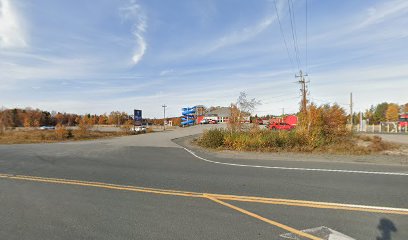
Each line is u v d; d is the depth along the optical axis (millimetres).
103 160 11688
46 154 13820
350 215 4770
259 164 10406
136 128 48906
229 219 4625
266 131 18328
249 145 15805
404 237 3889
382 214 4805
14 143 23344
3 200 5785
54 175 8430
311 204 5391
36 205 5441
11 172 8953
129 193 6309
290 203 5461
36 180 7719
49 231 4172
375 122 86812
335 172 8641
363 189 6504
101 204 5492
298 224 4383
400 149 15102
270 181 7434
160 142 21609
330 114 19172
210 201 5648
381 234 3992
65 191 6504
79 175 8438
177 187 6844
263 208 5180
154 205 5414
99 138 33125
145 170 9258
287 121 36656
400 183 7102
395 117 79250
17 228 4285
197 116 89250
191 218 4684
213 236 3955
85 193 6320
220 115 89438
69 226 4363
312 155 12984
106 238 3926
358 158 11805
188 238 3898
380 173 8453
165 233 4078
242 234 4016
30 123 74312
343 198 5770
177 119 98062
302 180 7527
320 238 3877
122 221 4562
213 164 10500
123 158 12289
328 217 4680
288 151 14516
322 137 16484
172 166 10078
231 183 7238
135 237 3951
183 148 16828
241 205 5367
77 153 14250
